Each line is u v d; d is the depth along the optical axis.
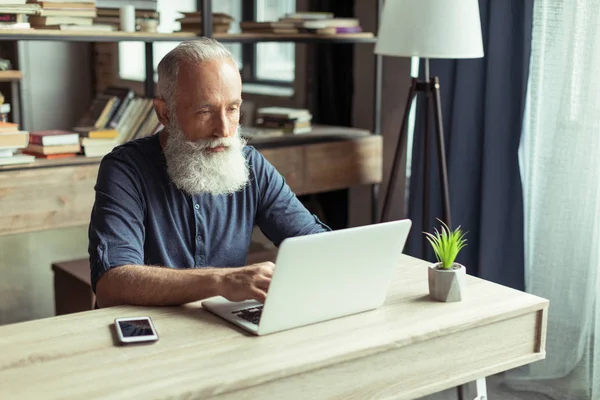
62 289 3.41
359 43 4.12
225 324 1.68
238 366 1.46
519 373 3.23
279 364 1.48
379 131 3.87
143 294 1.79
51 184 3.05
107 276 1.84
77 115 6.68
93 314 1.74
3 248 5.11
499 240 3.31
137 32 3.19
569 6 2.98
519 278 3.29
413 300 1.84
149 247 2.08
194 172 2.00
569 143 3.01
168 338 1.60
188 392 1.36
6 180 2.94
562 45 3.02
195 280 1.76
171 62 1.99
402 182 3.95
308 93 4.43
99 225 1.94
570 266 3.06
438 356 1.70
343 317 1.73
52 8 3.00
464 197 3.45
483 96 3.36
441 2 2.99
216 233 2.15
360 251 1.68
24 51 6.28
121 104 3.31
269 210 2.23
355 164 3.79
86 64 6.70
